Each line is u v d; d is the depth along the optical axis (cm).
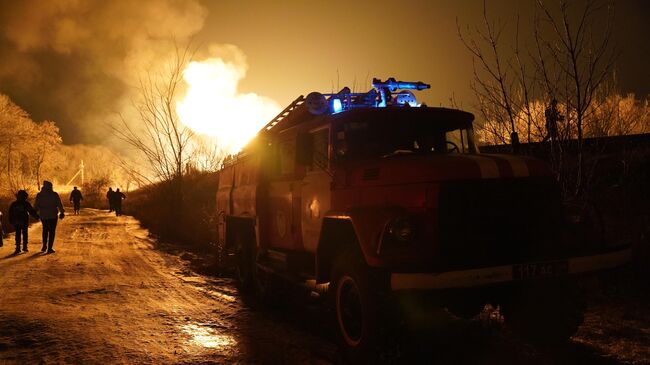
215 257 1189
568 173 749
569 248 465
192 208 1930
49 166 5712
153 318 677
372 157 567
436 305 480
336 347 550
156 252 1412
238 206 880
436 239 434
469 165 455
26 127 5094
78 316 686
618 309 609
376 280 461
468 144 622
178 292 859
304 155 596
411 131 589
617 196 856
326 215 550
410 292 413
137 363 504
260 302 777
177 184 1847
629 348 495
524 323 531
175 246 1554
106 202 5141
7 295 824
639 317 579
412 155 533
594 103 855
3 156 4884
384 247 434
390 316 448
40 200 1388
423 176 452
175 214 1827
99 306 748
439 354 498
